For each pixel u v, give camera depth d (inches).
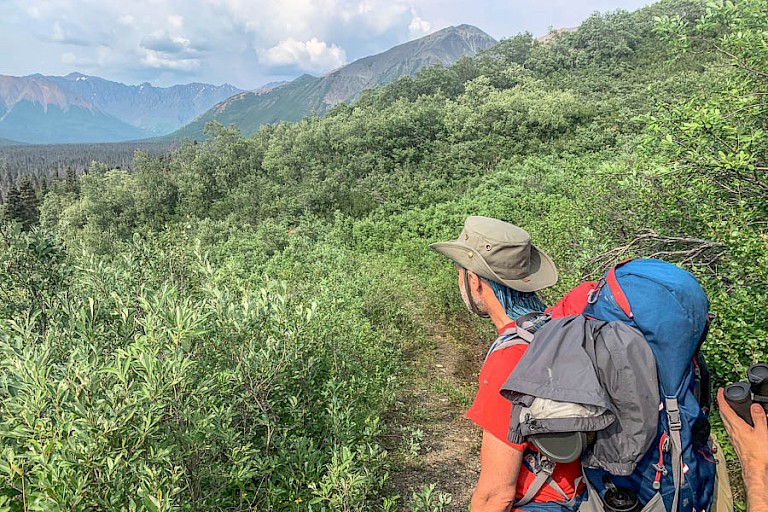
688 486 60.7
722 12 221.1
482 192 1015.0
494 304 79.7
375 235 866.8
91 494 104.5
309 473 160.9
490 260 77.7
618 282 67.6
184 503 122.6
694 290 64.9
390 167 1471.5
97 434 107.2
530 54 2637.8
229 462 141.2
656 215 240.1
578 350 61.9
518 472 68.2
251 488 154.0
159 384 118.2
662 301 63.2
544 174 1025.5
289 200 1279.5
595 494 63.7
